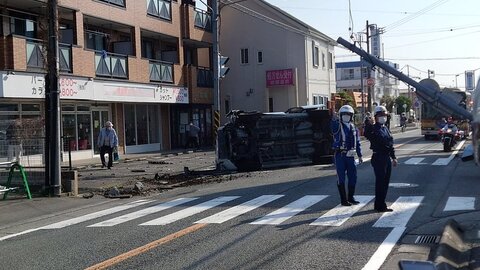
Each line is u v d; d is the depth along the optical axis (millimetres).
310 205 10656
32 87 20188
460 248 7059
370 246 7227
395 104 84188
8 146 14594
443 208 9867
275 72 38219
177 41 31406
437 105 15961
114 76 25422
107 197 13859
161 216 10352
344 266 6328
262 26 38812
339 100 43469
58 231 9523
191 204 11695
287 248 7281
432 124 34781
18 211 12031
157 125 31547
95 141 25906
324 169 17656
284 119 19438
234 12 39500
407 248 7062
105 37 27234
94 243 8211
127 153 28375
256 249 7301
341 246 7277
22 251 7992
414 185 13000
